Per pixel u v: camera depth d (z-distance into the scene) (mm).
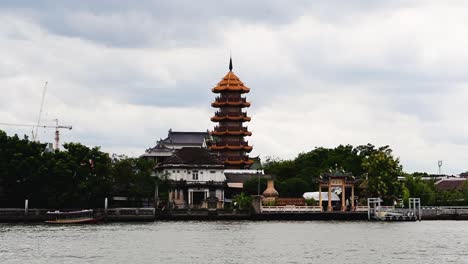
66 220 199250
